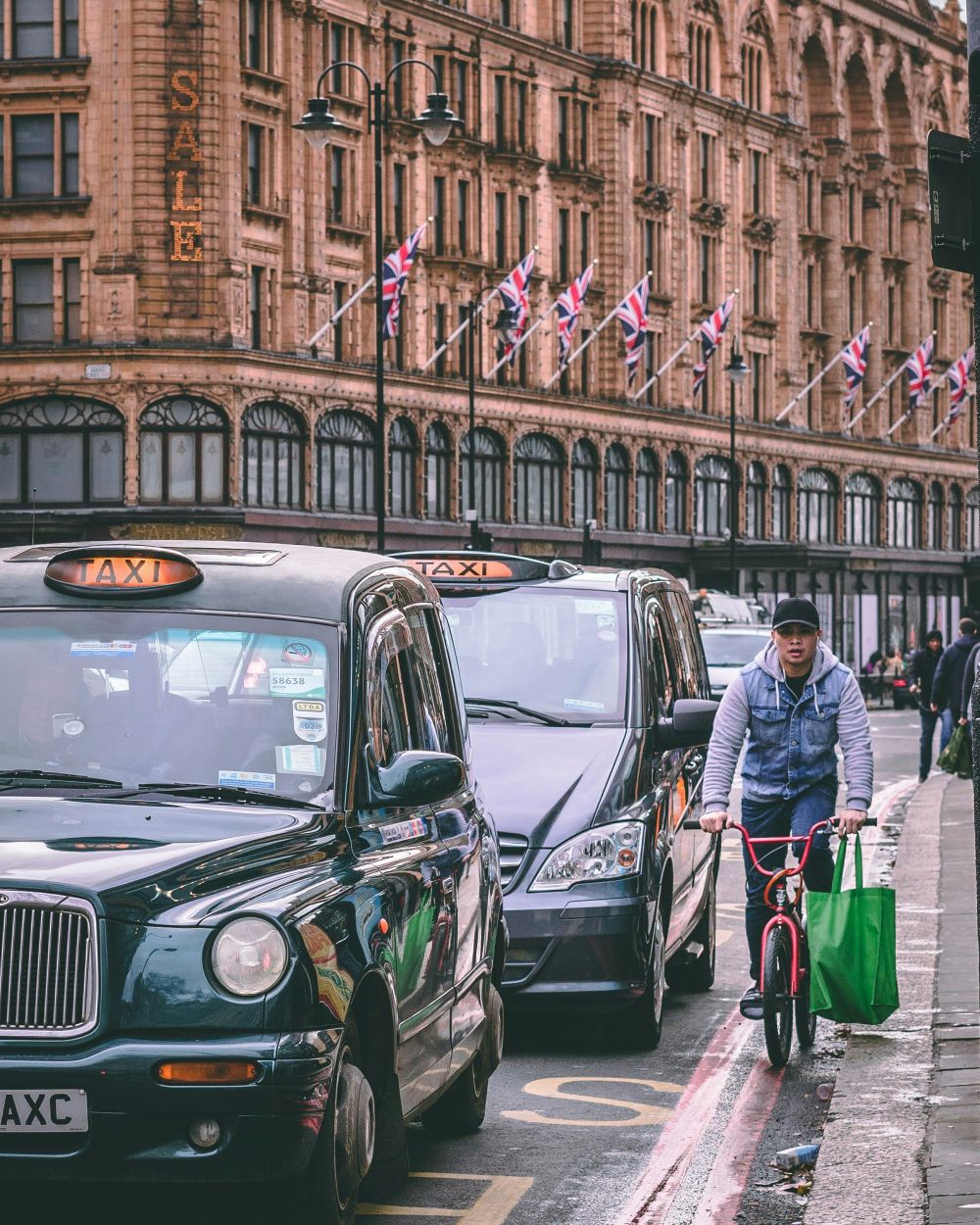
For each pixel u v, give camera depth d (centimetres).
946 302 15500
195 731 1097
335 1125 970
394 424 9456
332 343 9162
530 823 1662
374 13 9419
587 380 11062
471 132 10106
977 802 1236
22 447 8431
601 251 11175
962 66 15625
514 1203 1183
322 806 1075
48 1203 1066
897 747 6838
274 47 8756
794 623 1572
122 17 8375
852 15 14012
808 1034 1670
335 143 9212
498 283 10275
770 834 1605
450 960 1206
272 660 1118
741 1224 1134
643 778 1736
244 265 8550
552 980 1631
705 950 2016
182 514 8312
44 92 8456
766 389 13012
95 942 936
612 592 1898
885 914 1535
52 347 8369
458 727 1329
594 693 1808
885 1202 1123
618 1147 1333
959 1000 1778
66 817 1019
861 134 14388
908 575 14850
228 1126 927
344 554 1245
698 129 12150
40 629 1136
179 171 8375
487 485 10162
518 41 10438
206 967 941
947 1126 1303
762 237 12912
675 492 11844
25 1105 925
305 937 960
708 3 12344
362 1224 1135
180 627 1130
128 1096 923
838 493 13812
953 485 15562
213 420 8412
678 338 11856
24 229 8469
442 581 1909
